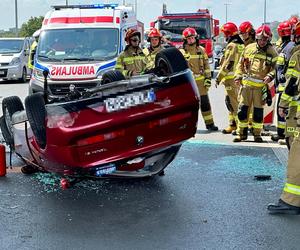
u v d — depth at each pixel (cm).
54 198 593
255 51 873
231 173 695
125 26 1232
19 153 684
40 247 454
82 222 514
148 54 870
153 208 554
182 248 448
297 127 524
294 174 524
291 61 572
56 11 1257
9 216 533
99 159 550
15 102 706
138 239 470
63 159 550
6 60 2177
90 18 1210
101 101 539
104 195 602
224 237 472
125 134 549
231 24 991
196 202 572
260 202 571
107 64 1100
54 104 551
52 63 1112
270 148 854
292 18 867
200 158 783
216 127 1045
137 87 546
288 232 483
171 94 559
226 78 984
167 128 567
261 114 896
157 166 638
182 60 581
